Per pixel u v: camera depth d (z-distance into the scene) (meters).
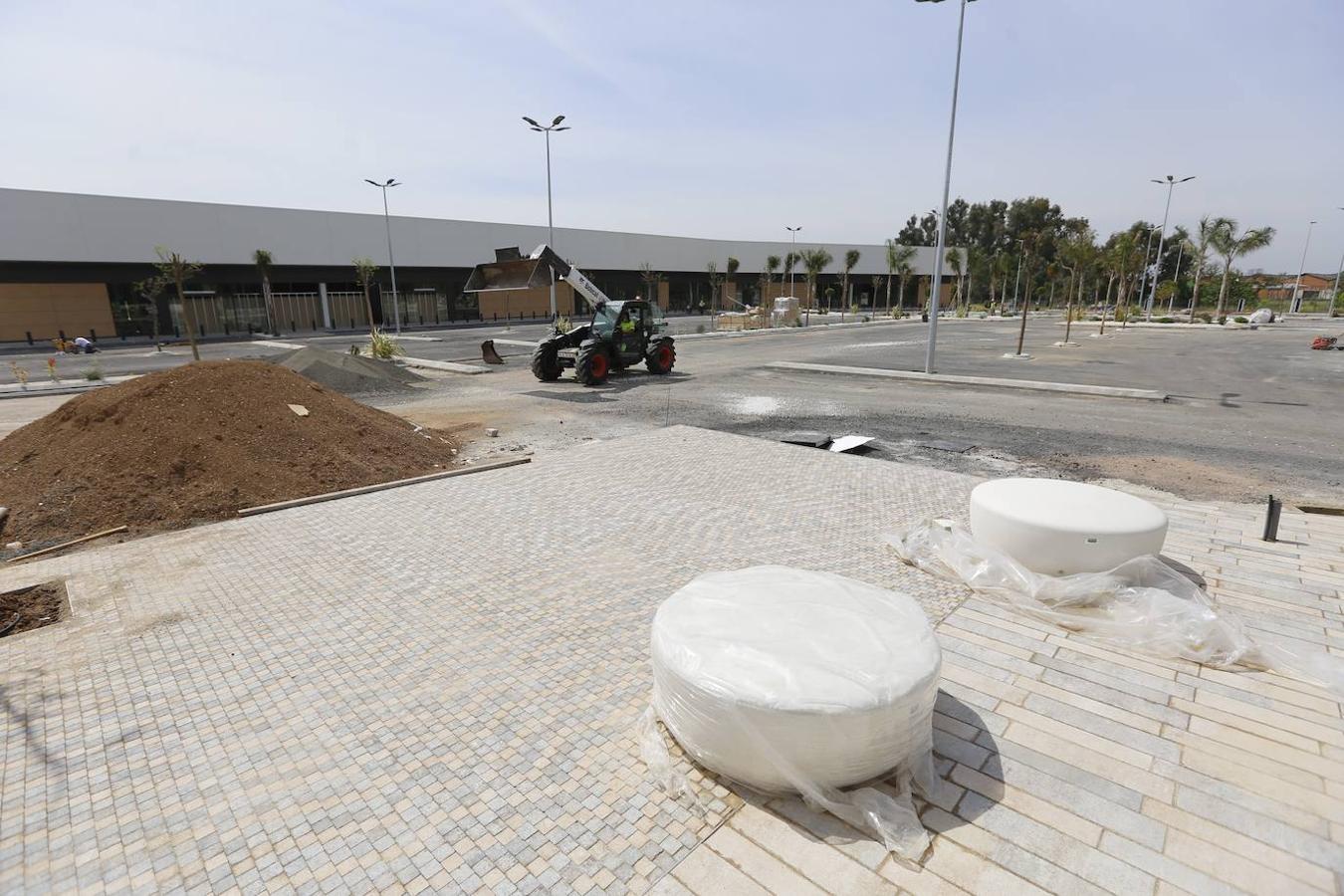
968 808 2.61
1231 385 15.25
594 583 4.77
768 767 2.58
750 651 2.77
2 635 4.34
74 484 6.73
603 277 51.97
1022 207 78.88
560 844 2.46
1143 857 2.38
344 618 4.31
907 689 2.56
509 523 6.10
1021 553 4.46
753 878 2.30
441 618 4.29
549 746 3.02
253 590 4.78
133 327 33.53
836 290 65.81
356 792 2.76
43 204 30.28
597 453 8.78
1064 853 2.40
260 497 6.90
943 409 12.56
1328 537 5.48
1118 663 3.64
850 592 3.31
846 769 2.56
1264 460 8.55
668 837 2.49
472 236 44.94
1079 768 2.83
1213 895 2.22
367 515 6.40
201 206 34.62
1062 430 10.55
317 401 8.94
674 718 2.83
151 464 6.99
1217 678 3.48
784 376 17.70
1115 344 26.58
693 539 5.65
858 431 10.59
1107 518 4.37
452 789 2.76
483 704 3.35
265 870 2.38
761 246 60.47
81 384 17.44
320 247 38.84
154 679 3.66
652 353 17.69
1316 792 2.67
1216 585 4.56
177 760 3.00
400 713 3.29
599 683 3.52
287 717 3.29
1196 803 2.62
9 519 6.31
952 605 4.35
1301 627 3.96
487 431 10.70
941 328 38.94
